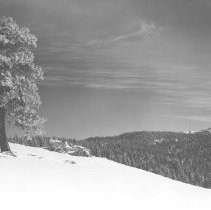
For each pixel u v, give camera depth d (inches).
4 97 1489.9
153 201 882.1
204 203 941.2
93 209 756.6
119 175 1138.7
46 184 882.1
